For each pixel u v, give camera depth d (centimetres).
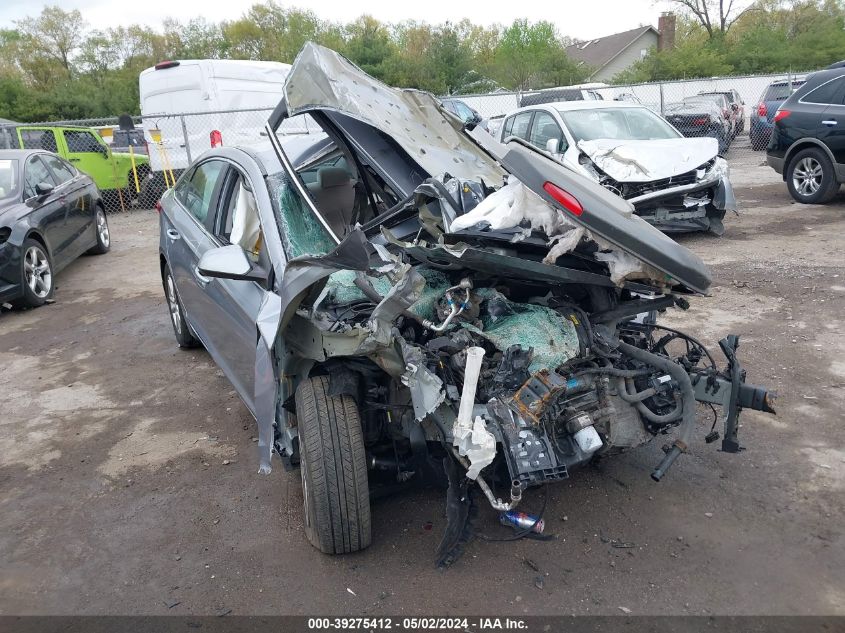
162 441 448
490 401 292
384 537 332
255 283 365
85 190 998
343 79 378
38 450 446
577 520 337
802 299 630
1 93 4250
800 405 437
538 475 282
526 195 315
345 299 318
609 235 296
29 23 5934
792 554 306
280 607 292
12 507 382
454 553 309
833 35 4062
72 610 298
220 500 376
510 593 291
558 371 315
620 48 5734
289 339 319
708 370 343
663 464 317
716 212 875
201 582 311
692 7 5481
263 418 301
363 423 322
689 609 278
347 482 300
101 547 341
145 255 1051
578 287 338
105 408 503
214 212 451
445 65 3691
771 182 1372
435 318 319
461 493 306
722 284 696
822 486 354
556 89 1827
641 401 325
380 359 287
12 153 879
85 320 729
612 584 294
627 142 875
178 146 1522
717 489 357
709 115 1791
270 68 1575
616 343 325
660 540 320
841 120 1022
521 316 318
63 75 5897
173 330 669
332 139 391
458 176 369
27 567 329
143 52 6216
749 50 4219
